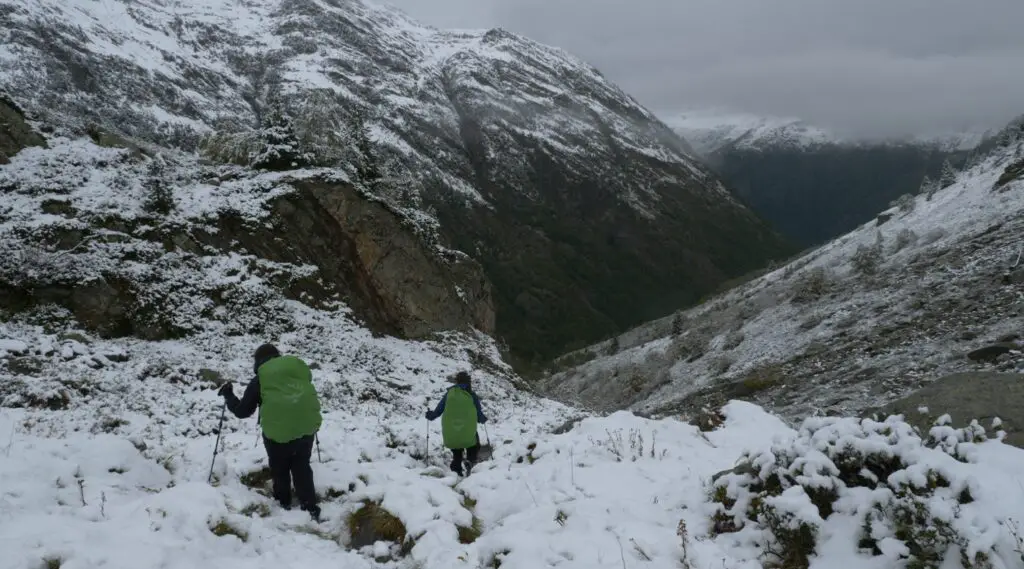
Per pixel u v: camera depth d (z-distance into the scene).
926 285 39.50
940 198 80.12
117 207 18.84
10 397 9.76
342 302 22.89
